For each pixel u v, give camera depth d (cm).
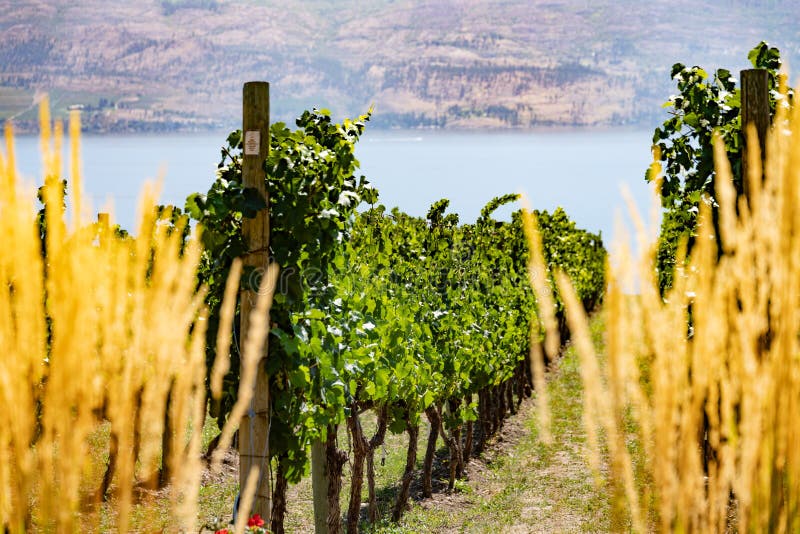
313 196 640
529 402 1873
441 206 1379
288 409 637
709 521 217
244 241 601
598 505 1043
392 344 973
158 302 198
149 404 201
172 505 208
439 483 1248
